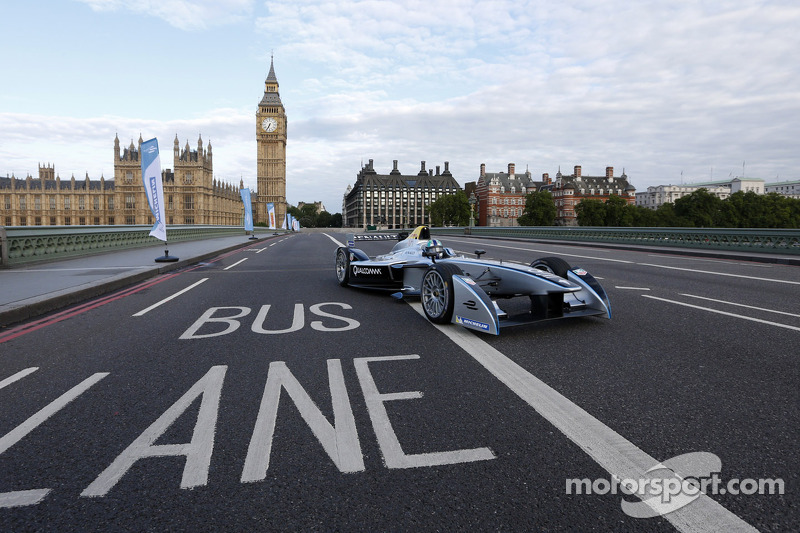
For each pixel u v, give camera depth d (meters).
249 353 4.20
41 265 11.21
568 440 2.54
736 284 8.55
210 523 1.88
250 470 2.26
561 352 4.21
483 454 2.40
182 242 24.38
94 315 5.98
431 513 1.94
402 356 4.11
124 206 128.88
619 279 9.34
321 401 3.09
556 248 20.55
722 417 2.81
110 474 2.23
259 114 155.88
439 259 6.50
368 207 177.50
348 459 2.36
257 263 13.70
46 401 3.12
